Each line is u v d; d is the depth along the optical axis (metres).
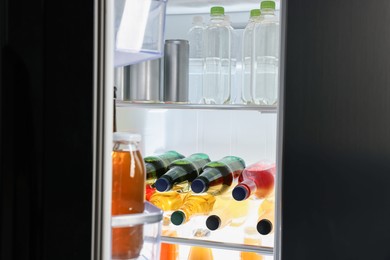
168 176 1.40
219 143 1.59
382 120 0.87
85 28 0.79
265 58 1.36
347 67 0.88
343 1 0.88
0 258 0.81
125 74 1.44
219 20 1.44
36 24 0.80
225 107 1.31
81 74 0.79
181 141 1.62
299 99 0.89
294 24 0.89
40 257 0.81
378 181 0.88
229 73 1.44
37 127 0.81
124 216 0.91
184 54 1.45
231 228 1.43
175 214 1.33
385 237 0.87
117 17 0.94
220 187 1.43
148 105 1.38
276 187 0.94
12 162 0.81
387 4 0.87
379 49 0.87
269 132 1.54
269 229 1.27
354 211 0.88
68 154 0.80
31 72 0.80
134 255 0.94
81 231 0.80
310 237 0.89
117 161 0.94
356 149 0.88
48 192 0.81
